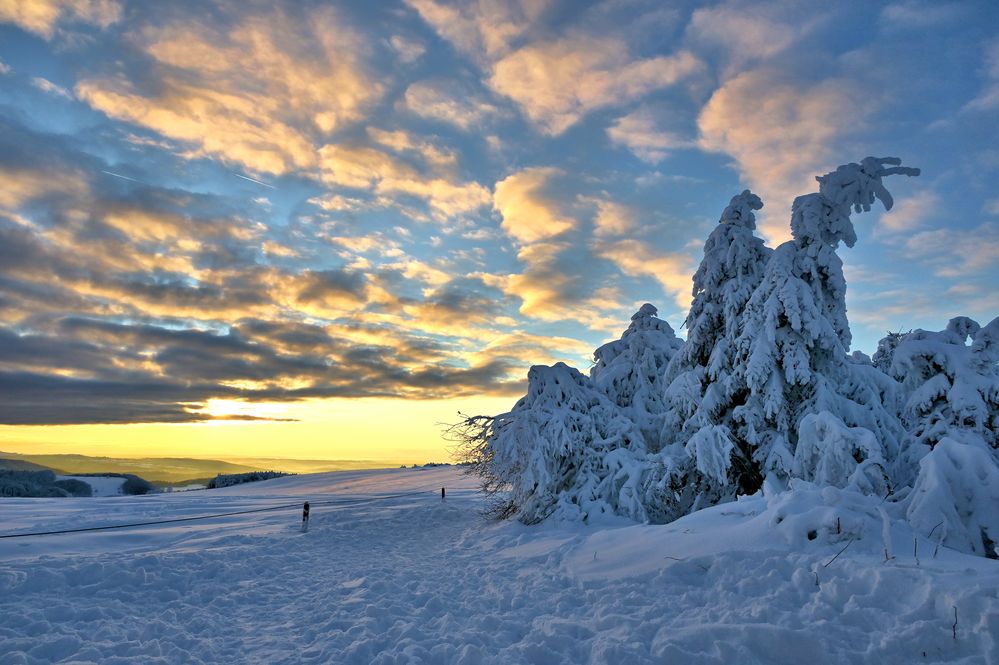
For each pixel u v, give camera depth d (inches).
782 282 585.3
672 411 696.4
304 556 506.9
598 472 670.5
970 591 197.8
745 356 612.7
